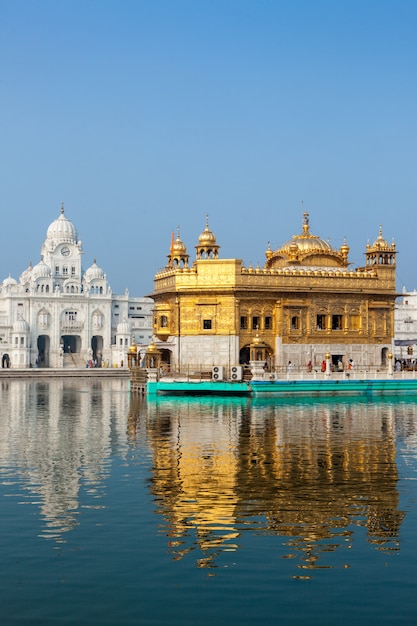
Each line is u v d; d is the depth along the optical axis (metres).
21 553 19.67
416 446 37.03
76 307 160.38
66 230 176.00
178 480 28.30
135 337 168.38
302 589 17.28
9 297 155.50
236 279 77.06
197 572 18.31
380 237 83.50
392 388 71.44
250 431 43.25
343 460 32.75
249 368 75.62
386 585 17.52
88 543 20.48
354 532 21.47
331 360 80.69
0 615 15.96
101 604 16.50
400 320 160.12
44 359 162.62
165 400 67.19
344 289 80.69
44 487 27.11
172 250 85.25
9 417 52.47
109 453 34.91
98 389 91.25
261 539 20.80
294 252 85.19
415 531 21.55
